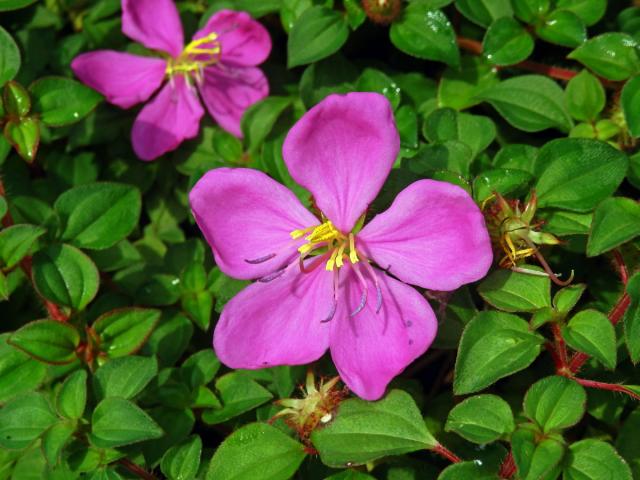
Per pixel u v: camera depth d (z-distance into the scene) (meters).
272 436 0.14
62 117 0.17
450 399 0.16
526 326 0.13
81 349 0.15
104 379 0.14
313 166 0.13
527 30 0.18
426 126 0.17
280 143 0.18
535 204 0.14
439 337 0.14
